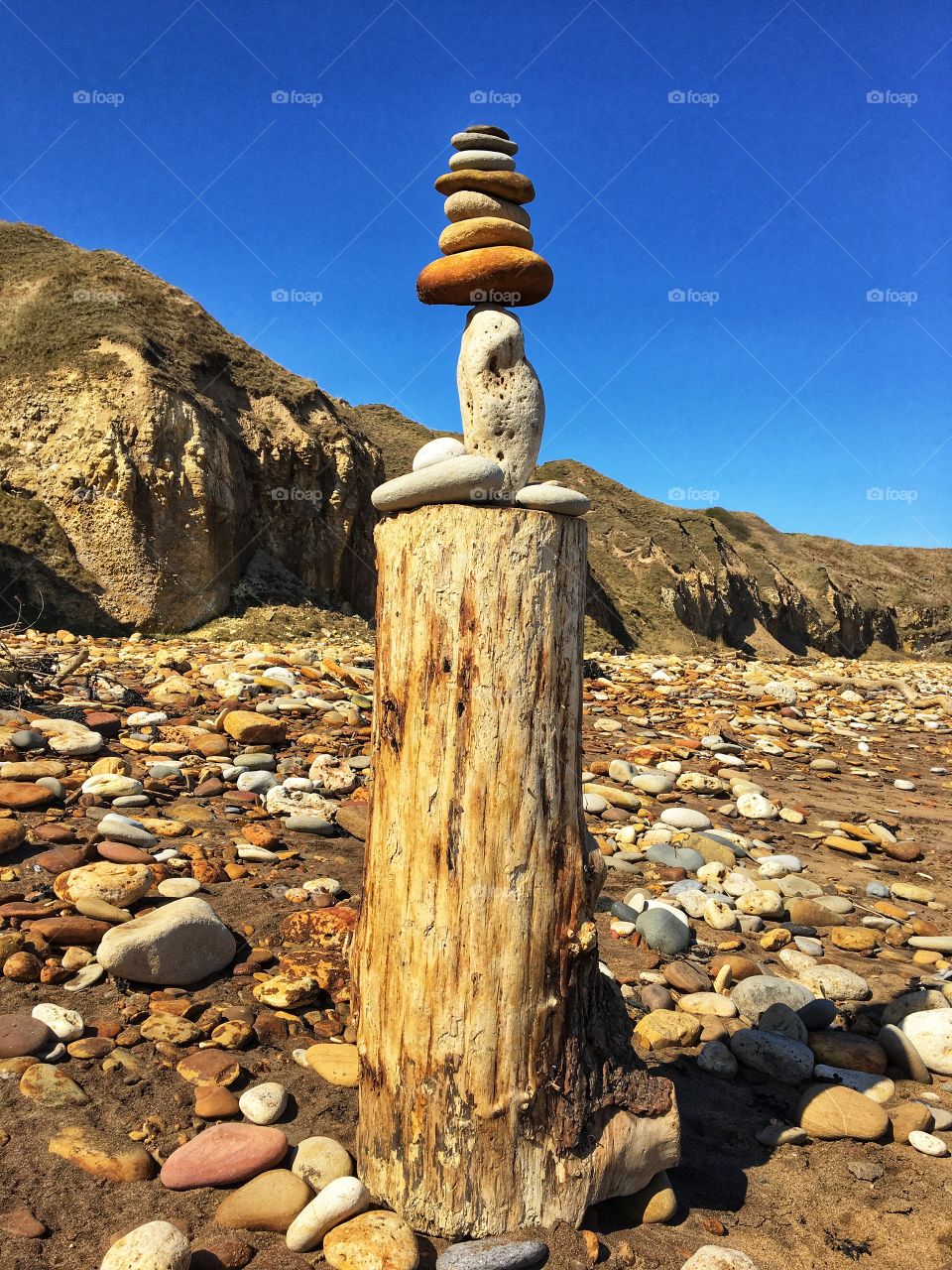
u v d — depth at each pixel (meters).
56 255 21.23
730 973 4.26
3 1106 2.71
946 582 53.12
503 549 2.32
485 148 2.69
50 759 5.66
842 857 6.49
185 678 8.66
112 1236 2.31
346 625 18.36
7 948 3.50
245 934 3.97
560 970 2.41
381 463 24.23
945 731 11.95
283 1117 2.86
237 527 18.81
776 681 13.92
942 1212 2.76
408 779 2.39
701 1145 3.02
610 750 8.55
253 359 22.03
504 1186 2.37
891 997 4.26
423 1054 2.36
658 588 30.48
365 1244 2.28
